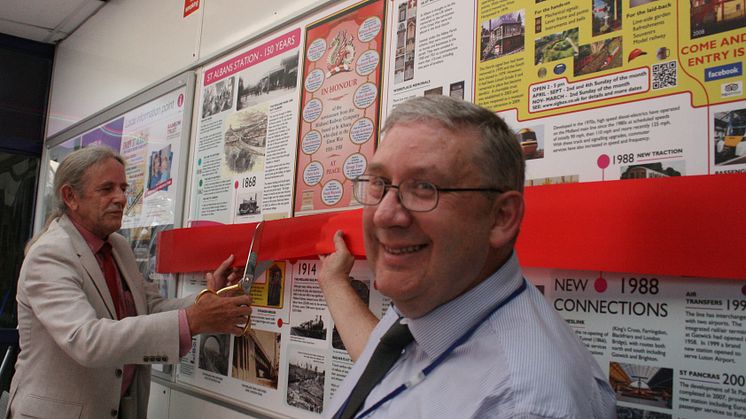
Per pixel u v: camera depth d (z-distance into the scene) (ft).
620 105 2.78
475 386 1.87
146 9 7.84
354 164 4.27
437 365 2.11
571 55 3.01
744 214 2.24
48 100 10.99
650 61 2.70
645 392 2.57
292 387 4.48
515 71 3.27
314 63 4.81
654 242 2.48
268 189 5.08
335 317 3.52
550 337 1.95
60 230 4.74
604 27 2.89
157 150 6.88
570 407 1.67
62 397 4.37
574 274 2.89
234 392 5.12
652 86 2.68
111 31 8.81
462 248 2.02
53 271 4.37
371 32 4.31
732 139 2.40
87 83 9.33
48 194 10.19
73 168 4.92
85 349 4.00
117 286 5.13
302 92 4.88
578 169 2.91
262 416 4.74
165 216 6.47
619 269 2.57
